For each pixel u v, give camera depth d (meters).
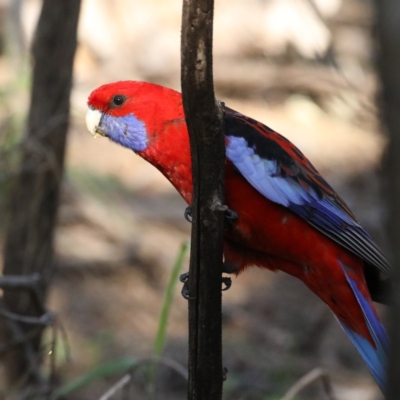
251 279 14.81
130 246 14.55
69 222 14.73
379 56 3.46
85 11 20.08
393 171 3.53
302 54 19.95
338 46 19.42
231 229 7.02
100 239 14.62
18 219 10.38
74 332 12.65
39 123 10.12
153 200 15.81
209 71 5.20
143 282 14.07
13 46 18.17
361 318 7.43
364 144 18.30
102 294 13.64
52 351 8.70
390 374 3.73
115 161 16.59
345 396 11.61
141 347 12.48
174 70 19.77
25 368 10.22
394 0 3.37
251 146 6.91
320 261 7.21
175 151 6.93
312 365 12.42
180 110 6.98
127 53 20.00
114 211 15.05
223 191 5.68
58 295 13.44
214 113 5.41
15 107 14.30
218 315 5.90
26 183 10.27
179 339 12.84
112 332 12.76
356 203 16.12
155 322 13.20
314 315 13.80
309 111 19.28
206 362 5.96
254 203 6.90
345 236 7.17
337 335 13.41
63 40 10.00
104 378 11.88
